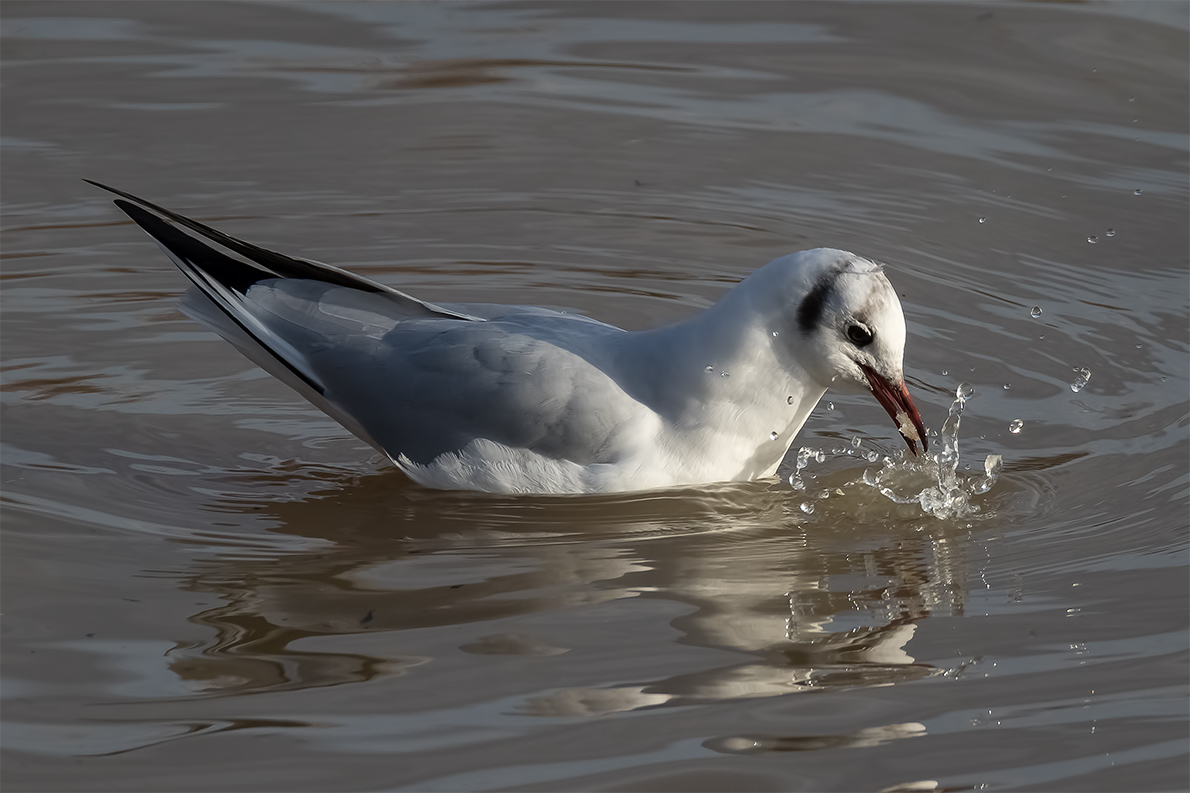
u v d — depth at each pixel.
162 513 10.49
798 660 8.49
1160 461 11.37
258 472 11.26
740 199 15.99
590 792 7.20
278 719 7.86
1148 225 15.36
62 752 7.55
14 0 20.03
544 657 8.48
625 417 10.56
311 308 11.15
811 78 18.41
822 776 7.38
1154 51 18.73
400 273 14.59
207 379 12.77
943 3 20.28
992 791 7.29
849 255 10.48
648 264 14.86
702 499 10.73
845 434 12.07
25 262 14.59
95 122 17.14
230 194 15.87
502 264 14.81
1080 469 11.32
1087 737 7.71
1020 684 8.23
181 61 18.58
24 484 10.80
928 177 16.31
